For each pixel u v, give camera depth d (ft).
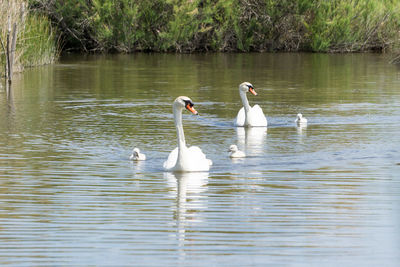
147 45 171.94
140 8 166.81
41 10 163.02
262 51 176.65
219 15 173.99
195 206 38.22
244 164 48.83
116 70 124.57
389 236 33.40
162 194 40.68
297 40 177.47
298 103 81.61
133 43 172.55
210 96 88.22
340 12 169.37
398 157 51.13
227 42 177.17
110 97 86.38
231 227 34.63
